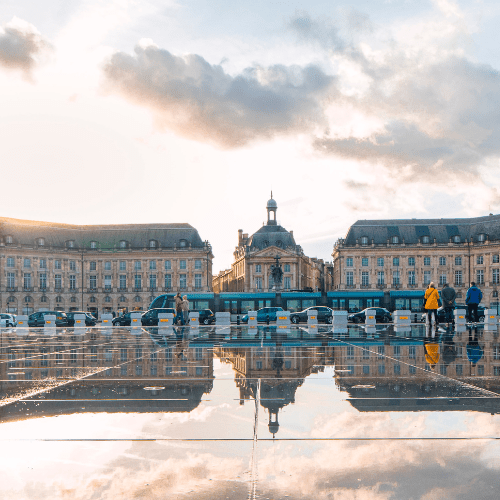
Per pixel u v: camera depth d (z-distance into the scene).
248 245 135.25
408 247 121.19
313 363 12.61
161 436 5.82
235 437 5.77
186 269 123.38
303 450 5.28
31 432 6.02
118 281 123.38
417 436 5.73
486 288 117.25
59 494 4.22
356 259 122.56
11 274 116.12
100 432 6.01
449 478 4.48
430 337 22.52
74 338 25.75
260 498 4.11
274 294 69.88
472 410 6.99
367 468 4.74
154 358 14.23
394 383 9.32
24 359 14.38
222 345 19.17
